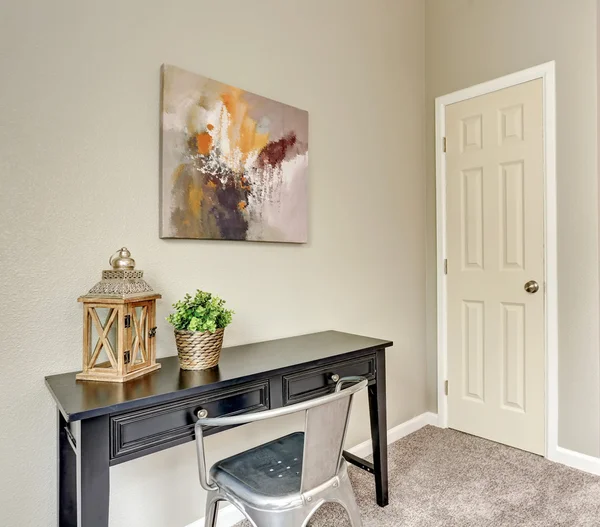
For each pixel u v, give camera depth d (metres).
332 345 1.69
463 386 2.51
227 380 1.19
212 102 1.59
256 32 1.78
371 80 2.33
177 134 1.49
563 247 2.11
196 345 1.27
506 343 2.32
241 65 1.72
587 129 2.03
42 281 1.24
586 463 2.02
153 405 1.05
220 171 1.61
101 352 1.32
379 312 2.36
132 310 1.20
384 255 2.40
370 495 1.82
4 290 1.18
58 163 1.27
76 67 1.30
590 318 2.03
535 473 2.00
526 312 2.25
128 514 1.41
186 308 1.30
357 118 2.25
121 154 1.39
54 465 1.26
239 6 1.72
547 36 2.17
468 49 2.49
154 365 1.29
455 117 2.55
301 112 1.92
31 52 1.22
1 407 1.17
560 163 2.12
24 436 1.21
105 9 1.36
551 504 1.74
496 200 2.37
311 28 2.01
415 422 2.57
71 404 0.98
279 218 1.82
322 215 2.06
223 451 1.66
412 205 2.60
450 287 2.57
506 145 2.33
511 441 2.30
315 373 1.46
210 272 1.62
